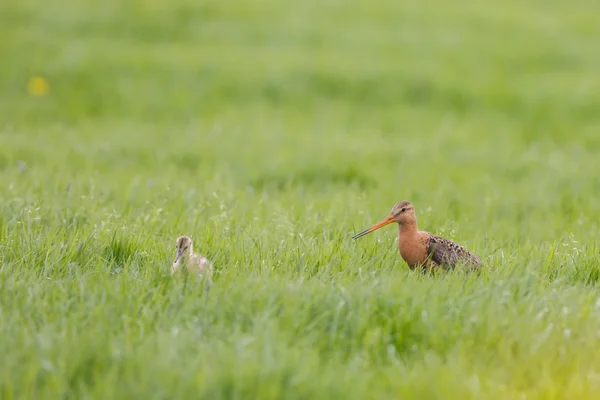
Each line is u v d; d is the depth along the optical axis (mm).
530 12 44906
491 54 37312
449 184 18266
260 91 31703
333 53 36562
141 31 38594
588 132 28219
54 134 24734
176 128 26891
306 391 7043
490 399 7285
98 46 35969
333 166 20312
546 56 37281
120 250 10859
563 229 14016
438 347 8195
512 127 28984
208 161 21297
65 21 39094
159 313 8500
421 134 27484
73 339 7645
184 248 10234
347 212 13883
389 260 11031
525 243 12391
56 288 9094
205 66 33625
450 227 13078
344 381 7309
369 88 32438
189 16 40875
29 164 19719
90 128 26484
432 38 39281
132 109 29688
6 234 11391
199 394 6855
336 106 30797
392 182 18781
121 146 22719
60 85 31453
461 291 9258
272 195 16547
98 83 31766
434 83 32844
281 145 23656
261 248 10961
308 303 8617
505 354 8000
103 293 8859
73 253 10438
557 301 9125
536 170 21453
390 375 7613
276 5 43656
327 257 10609
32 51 34656
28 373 7051
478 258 10883
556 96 32094
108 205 13852
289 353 7547
